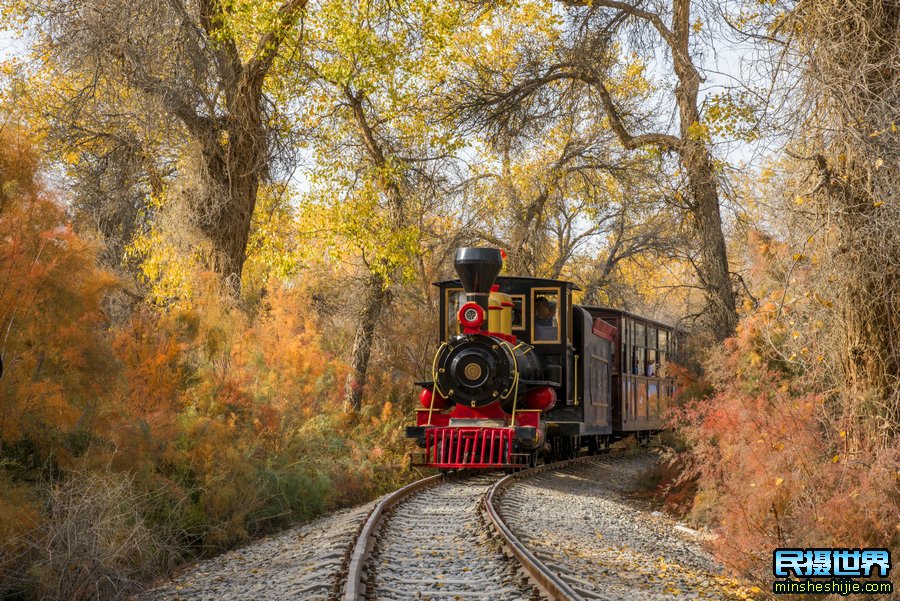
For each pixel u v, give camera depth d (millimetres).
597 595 6301
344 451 15477
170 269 17031
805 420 8430
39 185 8594
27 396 8047
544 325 17000
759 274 9742
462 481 14758
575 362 17500
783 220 8789
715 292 18781
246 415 12758
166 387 10969
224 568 8398
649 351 23969
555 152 27859
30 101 16953
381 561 7336
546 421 15992
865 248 7738
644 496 15117
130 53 16188
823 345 8664
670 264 32406
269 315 16781
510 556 7426
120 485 8117
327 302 26266
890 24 7734
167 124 16812
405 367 24594
